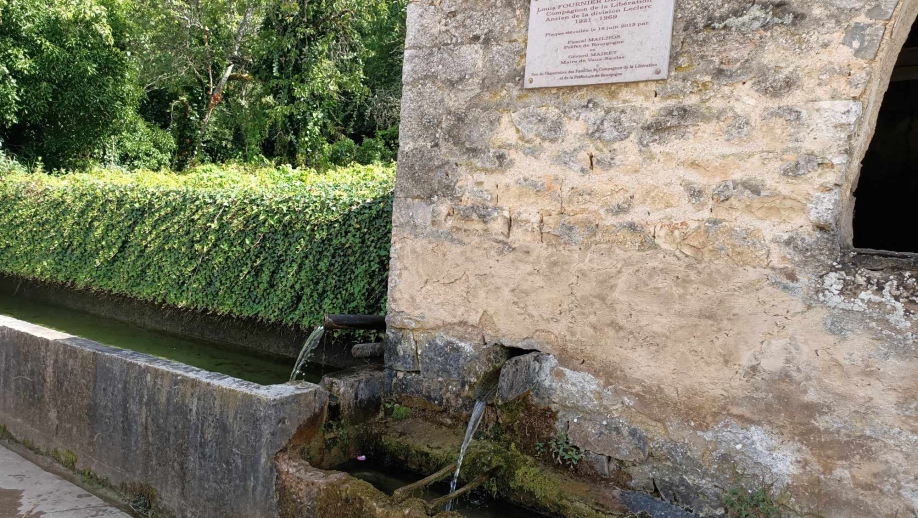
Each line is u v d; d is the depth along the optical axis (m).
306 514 2.86
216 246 6.22
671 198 2.80
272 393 3.03
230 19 17.66
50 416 4.01
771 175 2.57
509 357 3.33
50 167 14.30
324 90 16.38
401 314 3.66
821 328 2.48
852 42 2.40
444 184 3.47
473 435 3.38
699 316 2.74
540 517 2.98
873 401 2.39
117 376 3.58
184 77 18.03
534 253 3.19
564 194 3.09
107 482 3.66
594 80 2.97
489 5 3.29
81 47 13.80
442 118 3.47
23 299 8.82
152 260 6.84
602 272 2.99
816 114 2.47
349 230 5.19
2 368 4.37
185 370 3.34
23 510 3.37
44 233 8.29
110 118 14.72
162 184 7.90
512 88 3.23
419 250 3.58
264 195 6.06
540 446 3.18
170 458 3.32
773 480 2.58
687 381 2.78
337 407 3.41
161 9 17.05
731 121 2.65
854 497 2.42
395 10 20.17
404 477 3.32
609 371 2.98
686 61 2.75
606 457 2.99
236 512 3.05
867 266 2.39
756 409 2.62
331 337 5.28
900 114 5.43
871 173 5.70
